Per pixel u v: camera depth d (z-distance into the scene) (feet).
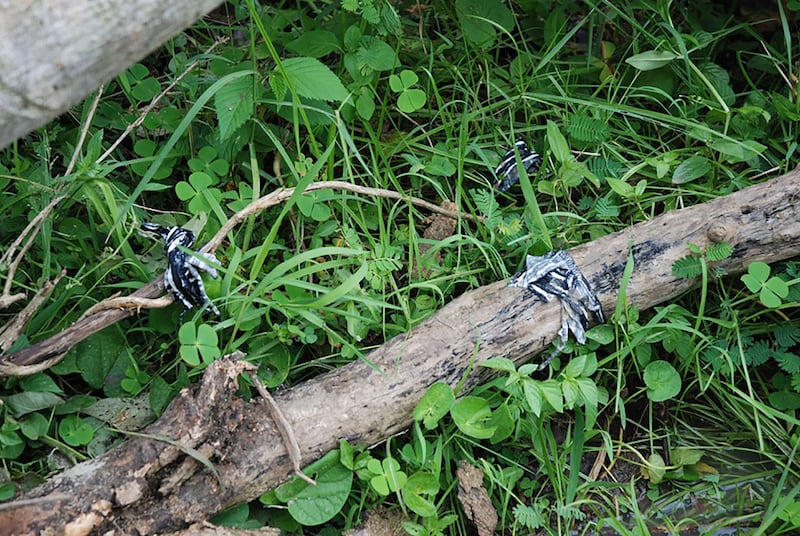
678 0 5.25
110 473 3.78
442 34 5.17
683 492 4.32
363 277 4.25
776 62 4.98
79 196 4.39
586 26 5.27
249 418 3.93
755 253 4.35
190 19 3.44
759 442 4.36
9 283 3.97
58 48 3.29
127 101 4.88
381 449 4.19
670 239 4.34
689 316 4.48
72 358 4.16
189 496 3.82
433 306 4.41
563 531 4.20
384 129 4.94
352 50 4.73
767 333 4.53
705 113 5.01
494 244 4.56
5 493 3.83
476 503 4.10
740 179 4.76
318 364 4.29
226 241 4.45
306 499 3.96
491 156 4.86
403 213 4.73
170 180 4.67
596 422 4.44
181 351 4.03
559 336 4.24
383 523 4.06
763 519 4.17
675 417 4.46
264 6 5.07
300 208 4.44
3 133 3.41
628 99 5.05
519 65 4.93
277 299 4.26
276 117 4.79
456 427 4.23
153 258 4.39
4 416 4.01
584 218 4.67
